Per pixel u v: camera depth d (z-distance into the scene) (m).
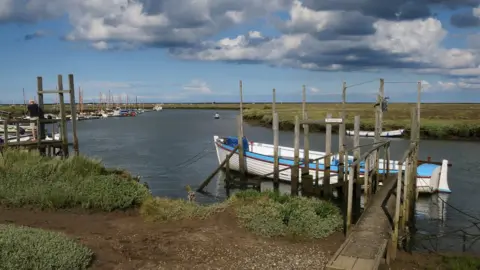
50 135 39.50
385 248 11.16
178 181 29.47
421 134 59.81
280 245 12.02
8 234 9.83
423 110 105.25
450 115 81.56
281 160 28.00
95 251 10.58
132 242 11.53
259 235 12.70
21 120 21.80
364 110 110.25
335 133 68.81
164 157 41.50
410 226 18.00
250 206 14.26
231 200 15.30
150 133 73.19
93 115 137.12
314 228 12.98
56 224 12.76
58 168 17.20
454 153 43.38
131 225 13.15
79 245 10.34
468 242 15.86
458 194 25.00
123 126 94.62
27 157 18.31
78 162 18.27
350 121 72.56
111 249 10.86
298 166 24.52
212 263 10.45
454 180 29.16
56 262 8.99
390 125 67.25
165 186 27.77
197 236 12.30
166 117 151.00
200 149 48.38
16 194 14.41
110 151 46.34
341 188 24.19
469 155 41.84
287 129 77.31
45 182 15.66
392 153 43.62
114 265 9.91
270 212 13.70
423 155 41.91
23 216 13.32
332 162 27.52
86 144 53.81
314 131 72.38
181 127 90.06
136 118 141.62
